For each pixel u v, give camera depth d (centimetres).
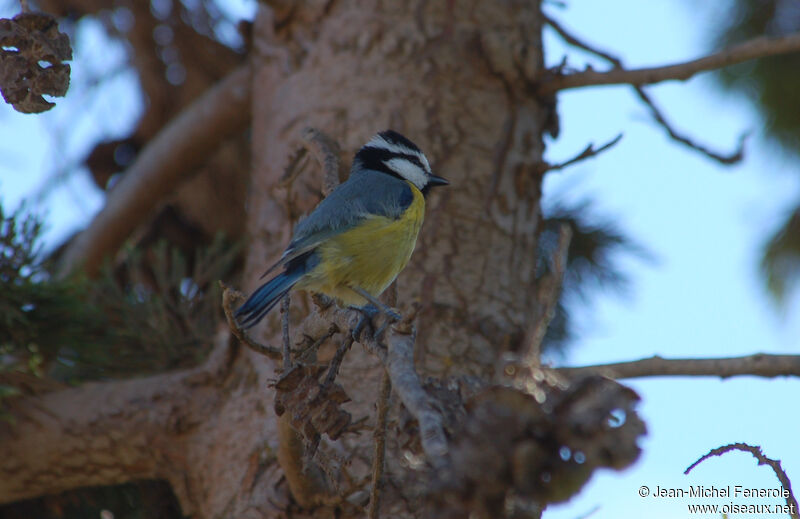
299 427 591
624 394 422
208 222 1457
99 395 991
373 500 577
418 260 968
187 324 1155
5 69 618
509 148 1043
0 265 1055
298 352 709
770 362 870
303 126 1051
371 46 1057
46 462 976
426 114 1030
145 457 967
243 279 1057
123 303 1139
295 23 1107
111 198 1344
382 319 641
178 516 1099
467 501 423
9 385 993
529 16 1109
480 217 1002
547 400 429
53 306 1060
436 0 1073
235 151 1463
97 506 1101
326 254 889
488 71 1059
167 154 1307
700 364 884
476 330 948
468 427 433
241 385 956
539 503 423
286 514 852
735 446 603
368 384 896
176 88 1477
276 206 1041
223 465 925
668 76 1013
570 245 1250
